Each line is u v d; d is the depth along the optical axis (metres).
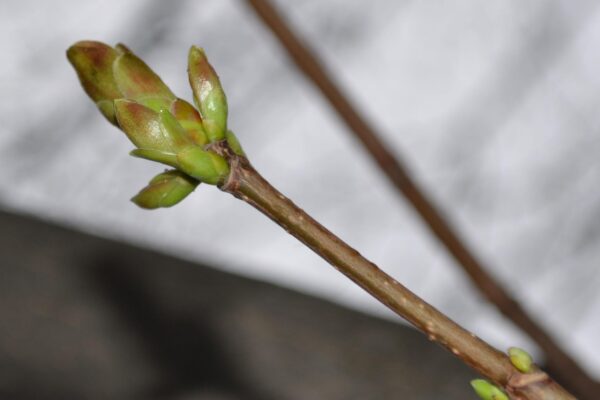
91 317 0.43
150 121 0.26
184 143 0.26
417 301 0.26
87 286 0.43
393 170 0.37
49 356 0.42
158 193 0.26
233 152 0.26
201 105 0.26
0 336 0.42
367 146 0.37
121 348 0.42
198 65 0.26
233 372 0.42
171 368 0.42
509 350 0.26
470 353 0.26
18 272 0.43
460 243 0.37
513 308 0.37
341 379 0.42
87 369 0.42
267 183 0.26
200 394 0.42
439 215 0.37
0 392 0.41
